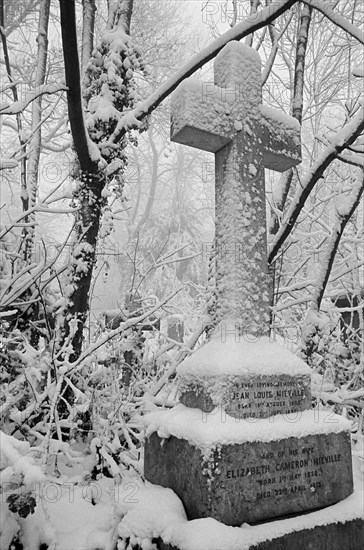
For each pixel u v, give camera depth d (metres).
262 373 2.87
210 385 2.78
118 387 3.85
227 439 2.47
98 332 4.25
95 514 2.83
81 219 4.58
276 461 2.60
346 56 8.10
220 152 3.37
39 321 4.25
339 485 2.83
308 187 4.46
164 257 5.13
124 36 4.91
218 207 3.31
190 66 4.23
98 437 3.33
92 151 4.43
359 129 4.15
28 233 4.64
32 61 9.20
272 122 3.44
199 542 2.18
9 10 10.05
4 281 4.10
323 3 4.12
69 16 3.38
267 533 2.36
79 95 3.90
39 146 4.96
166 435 2.81
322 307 5.56
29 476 2.08
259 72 3.45
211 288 4.91
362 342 5.16
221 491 2.39
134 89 4.96
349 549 2.62
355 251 5.87
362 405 4.81
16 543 2.43
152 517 2.48
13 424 3.45
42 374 3.76
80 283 4.42
